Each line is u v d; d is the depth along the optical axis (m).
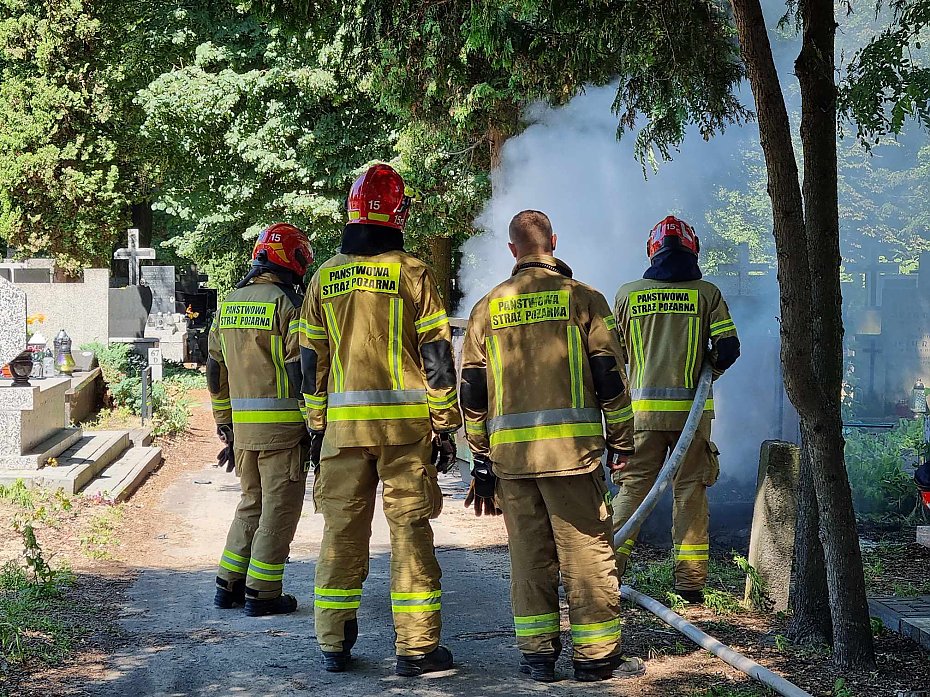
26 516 8.95
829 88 5.28
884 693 4.81
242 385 6.31
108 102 27.83
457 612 6.45
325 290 5.37
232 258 25.91
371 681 5.12
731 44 6.64
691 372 6.50
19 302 10.86
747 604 6.39
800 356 4.96
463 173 15.73
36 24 27.36
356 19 7.43
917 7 5.73
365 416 5.22
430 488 5.32
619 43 6.73
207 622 6.22
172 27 23.34
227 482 11.90
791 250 4.93
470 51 8.09
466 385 5.22
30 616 6.02
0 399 10.52
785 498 6.32
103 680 5.11
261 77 21.44
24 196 28.19
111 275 34.44
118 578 7.31
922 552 7.62
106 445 12.05
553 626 5.17
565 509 5.06
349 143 20.91
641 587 6.79
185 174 25.52
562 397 5.06
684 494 6.53
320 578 5.31
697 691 4.89
